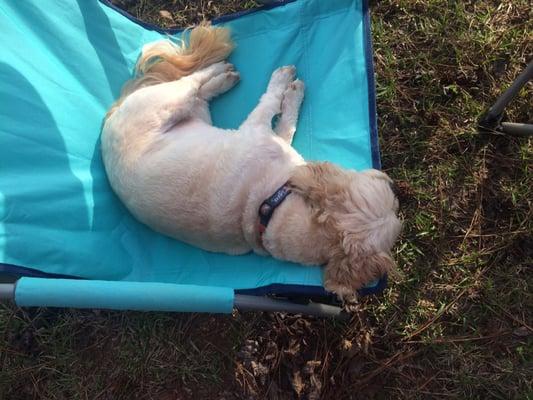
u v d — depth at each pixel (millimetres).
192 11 1400
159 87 1029
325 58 1065
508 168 1196
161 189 946
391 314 1153
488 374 1099
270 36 1116
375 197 856
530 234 1155
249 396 1147
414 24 1301
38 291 704
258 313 1184
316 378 1133
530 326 1115
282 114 1046
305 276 908
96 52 1078
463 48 1272
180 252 1018
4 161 880
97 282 724
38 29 1005
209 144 969
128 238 1010
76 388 1198
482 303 1142
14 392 1206
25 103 929
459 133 1221
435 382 1111
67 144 970
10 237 826
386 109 1260
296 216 899
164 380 1187
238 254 997
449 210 1192
